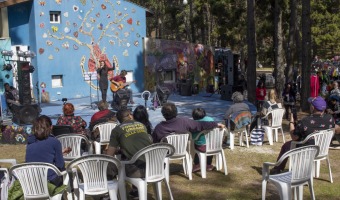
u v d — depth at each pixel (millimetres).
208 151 7020
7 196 4656
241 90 18656
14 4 17156
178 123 6461
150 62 21797
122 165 5074
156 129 6426
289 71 20391
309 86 15945
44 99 17938
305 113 15430
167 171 6273
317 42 32719
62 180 4938
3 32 17203
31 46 18141
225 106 16719
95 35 19797
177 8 33875
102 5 19969
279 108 9461
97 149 7562
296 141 6359
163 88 15477
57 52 18516
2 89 16766
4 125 10781
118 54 20734
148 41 21656
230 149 8906
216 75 25984
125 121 5453
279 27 19344
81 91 19438
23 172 4594
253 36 17328
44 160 4777
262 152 8727
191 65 23797
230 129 8883
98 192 4895
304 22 16016
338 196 6121
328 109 9906
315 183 6699
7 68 13852
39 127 4855
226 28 26188
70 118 7312
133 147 5207
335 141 9562
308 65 16047
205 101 18344
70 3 18797
